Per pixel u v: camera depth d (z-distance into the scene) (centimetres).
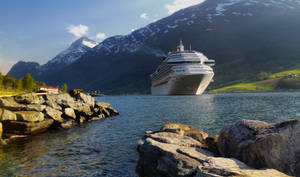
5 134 1872
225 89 19775
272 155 604
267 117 2831
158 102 7094
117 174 967
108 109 3809
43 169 1032
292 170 543
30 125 1997
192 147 992
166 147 899
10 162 1140
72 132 2103
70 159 1193
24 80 9700
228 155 839
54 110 2603
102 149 1408
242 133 827
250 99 7394
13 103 2236
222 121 2517
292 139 579
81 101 3662
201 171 529
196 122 2488
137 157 1224
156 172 837
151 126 2336
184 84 11112
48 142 1656
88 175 957
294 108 3869
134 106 5731
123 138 1759
